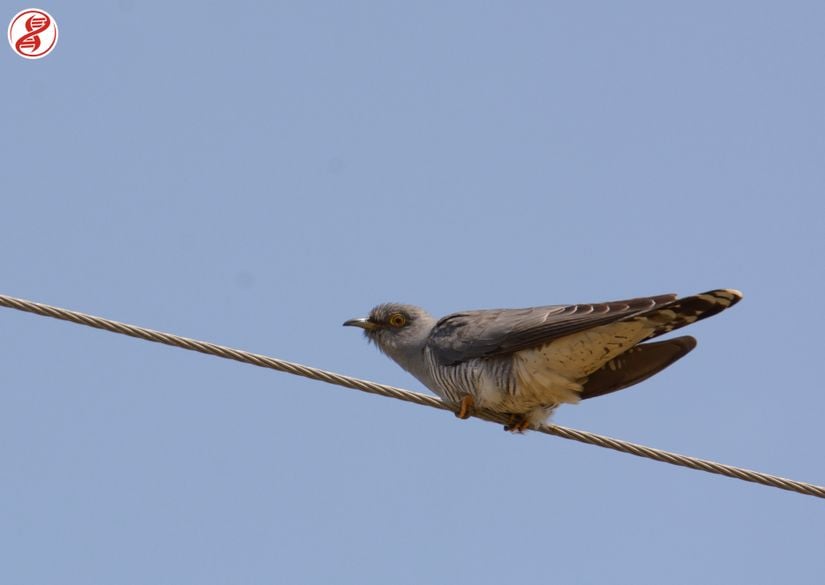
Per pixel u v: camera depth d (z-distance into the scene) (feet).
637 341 39.40
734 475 37.73
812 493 37.27
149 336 35.09
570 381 41.11
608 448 39.75
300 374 37.29
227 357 36.01
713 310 37.42
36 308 33.96
